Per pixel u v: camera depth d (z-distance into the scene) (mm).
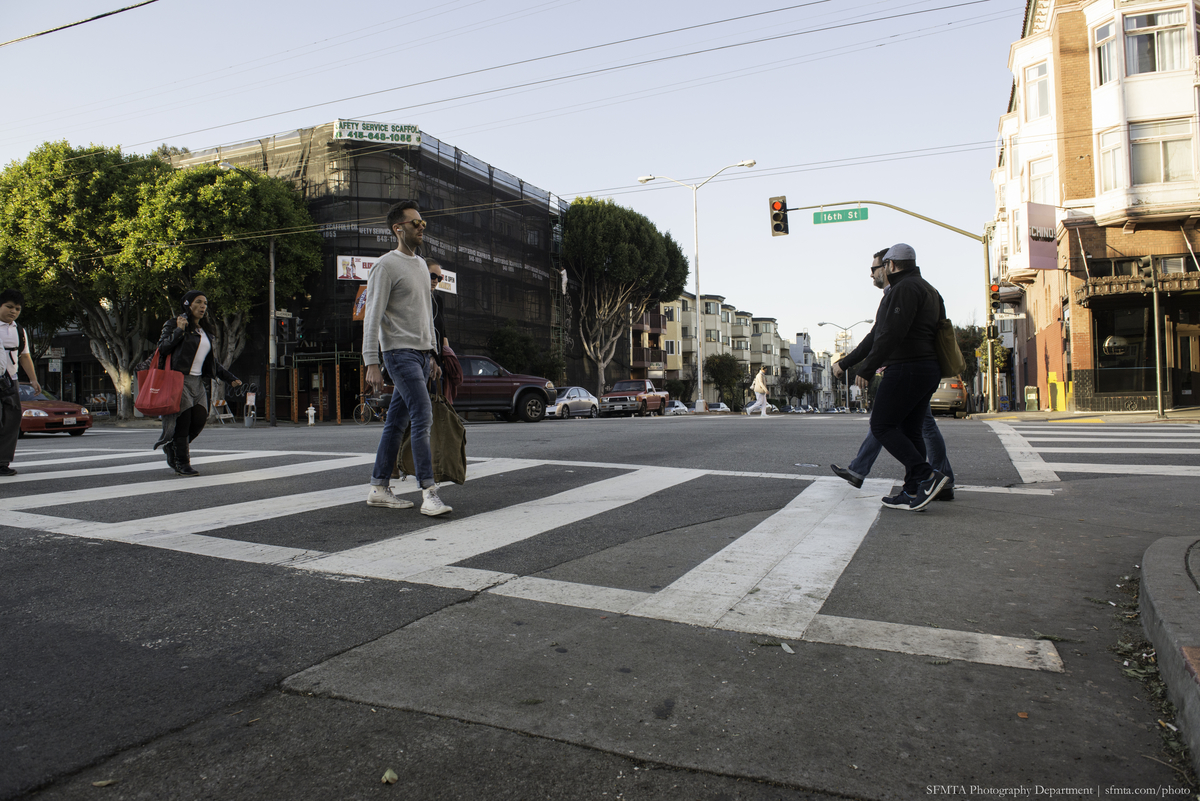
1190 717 1911
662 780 1775
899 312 4656
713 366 72250
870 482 5898
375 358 4477
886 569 3471
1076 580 3312
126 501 5031
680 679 2301
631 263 42719
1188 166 19891
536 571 3400
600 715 2076
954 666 2398
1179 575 2793
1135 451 7680
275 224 29000
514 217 40406
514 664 2404
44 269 27891
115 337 31031
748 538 4043
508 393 20703
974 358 54156
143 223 27156
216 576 3299
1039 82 23750
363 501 5047
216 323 30578
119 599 3004
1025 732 1992
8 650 2498
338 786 1745
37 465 7117
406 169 33438
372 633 2652
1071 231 21375
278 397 33844
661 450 8156
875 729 2006
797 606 2947
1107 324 20969
